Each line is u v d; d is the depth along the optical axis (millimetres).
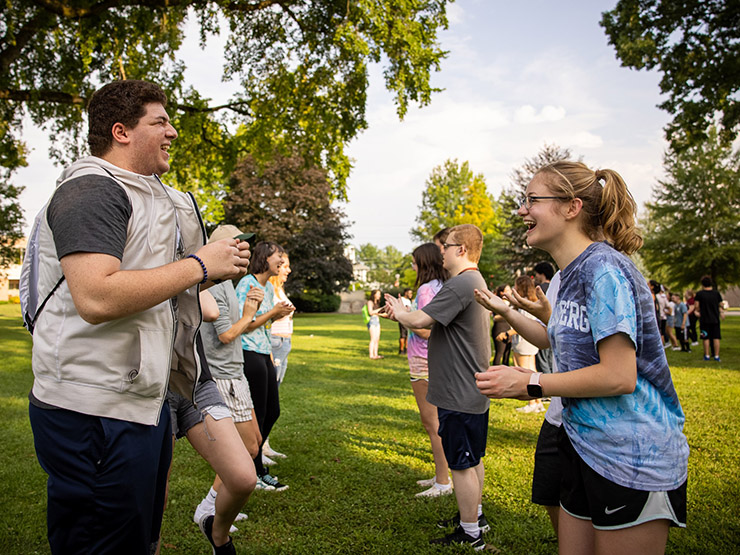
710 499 3676
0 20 8500
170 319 1895
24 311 1871
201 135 12688
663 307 14664
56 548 1741
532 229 1889
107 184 1695
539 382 1655
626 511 1549
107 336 1710
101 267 1557
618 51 13430
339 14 11078
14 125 11062
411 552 3045
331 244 40281
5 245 23422
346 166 12688
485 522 3314
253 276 4160
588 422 1629
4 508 3625
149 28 9781
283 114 12484
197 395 2455
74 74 10375
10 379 9227
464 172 49844
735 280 31266
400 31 10180
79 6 8477
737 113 13008
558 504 2238
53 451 1701
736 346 14820
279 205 38781
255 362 3955
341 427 5941
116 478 1718
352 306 54219
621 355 1539
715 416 6090
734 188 30406
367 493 3914
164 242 1892
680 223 31688
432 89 10898
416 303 4004
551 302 2305
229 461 2379
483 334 3191
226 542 2639
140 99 1875
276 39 12281
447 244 3426
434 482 4090
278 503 3738
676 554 2920
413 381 3941
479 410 3121
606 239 1834
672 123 13648
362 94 12039
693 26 13039
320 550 3070
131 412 1760
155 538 2141
